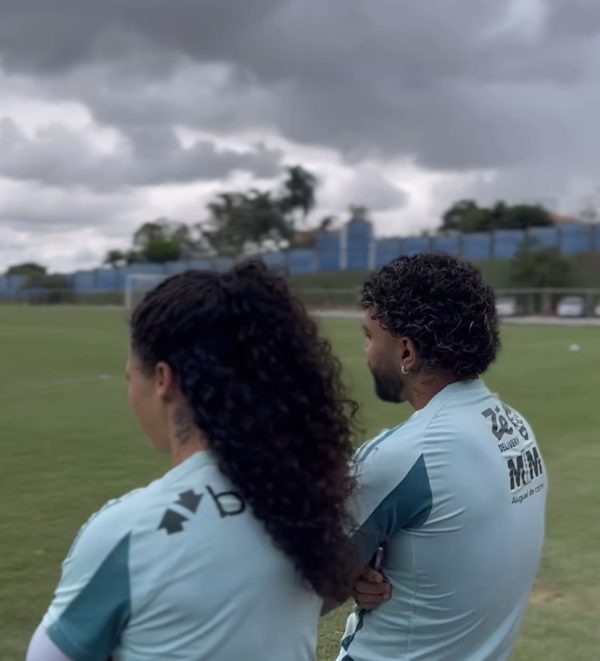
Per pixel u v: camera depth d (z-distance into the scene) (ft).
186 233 272.10
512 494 5.66
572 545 17.40
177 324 4.17
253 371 4.14
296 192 266.77
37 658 3.96
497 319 5.96
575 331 98.12
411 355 5.76
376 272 6.15
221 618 3.97
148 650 3.94
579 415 36.09
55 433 30.91
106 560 3.92
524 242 168.14
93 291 204.03
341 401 4.53
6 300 217.36
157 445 4.50
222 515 4.05
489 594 5.55
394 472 5.36
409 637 5.57
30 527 18.66
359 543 5.29
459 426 5.53
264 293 4.33
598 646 12.64
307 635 4.45
